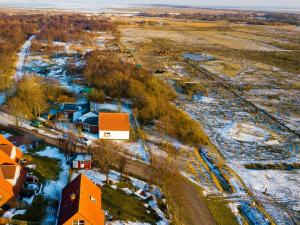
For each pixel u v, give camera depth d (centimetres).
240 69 13025
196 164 5750
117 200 4506
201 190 4984
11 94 8119
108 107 7775
